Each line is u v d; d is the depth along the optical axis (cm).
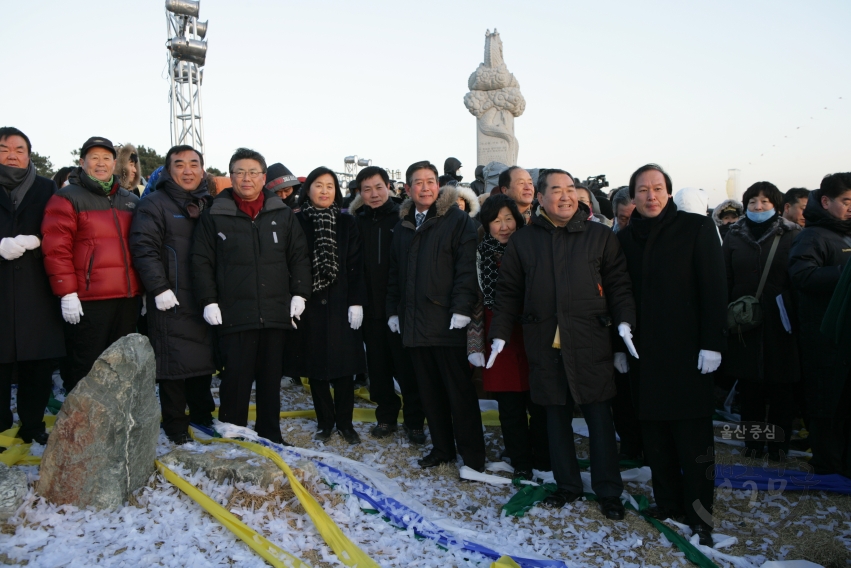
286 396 538
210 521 288
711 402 311
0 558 247
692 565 288
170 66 1073
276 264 388
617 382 411
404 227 413
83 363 382
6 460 337
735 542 308
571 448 345
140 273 369
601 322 331
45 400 390
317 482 330
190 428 409
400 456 416
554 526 320
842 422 382
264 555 260
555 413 345
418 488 366
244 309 379
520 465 389
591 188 704
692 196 354
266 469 314
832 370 375
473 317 375
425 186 390
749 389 420
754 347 393
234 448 349
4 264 362
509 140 1372
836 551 300
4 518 275
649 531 316
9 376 387
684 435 315
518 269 351
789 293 404
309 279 408
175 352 379
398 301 419
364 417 495
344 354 421
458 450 387
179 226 387
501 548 287
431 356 392
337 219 427
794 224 417
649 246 323
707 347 304
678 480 333
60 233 361
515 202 389
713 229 316
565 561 283
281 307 390
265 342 395
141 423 311
